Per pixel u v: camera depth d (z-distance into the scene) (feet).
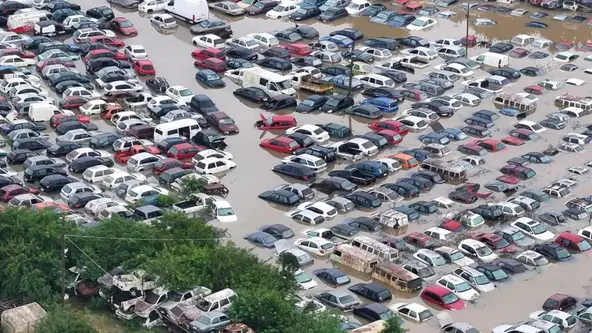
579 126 414.00
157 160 370.32
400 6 541.75
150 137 393.09
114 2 529.45
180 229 305.73
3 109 406.62
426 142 395.14
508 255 321.93
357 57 468.75
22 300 281.33
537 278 311.47
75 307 284.82
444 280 302.25
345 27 513.04
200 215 336.70
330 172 372.99
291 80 440.86
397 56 477.36
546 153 389.39
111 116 406.41
